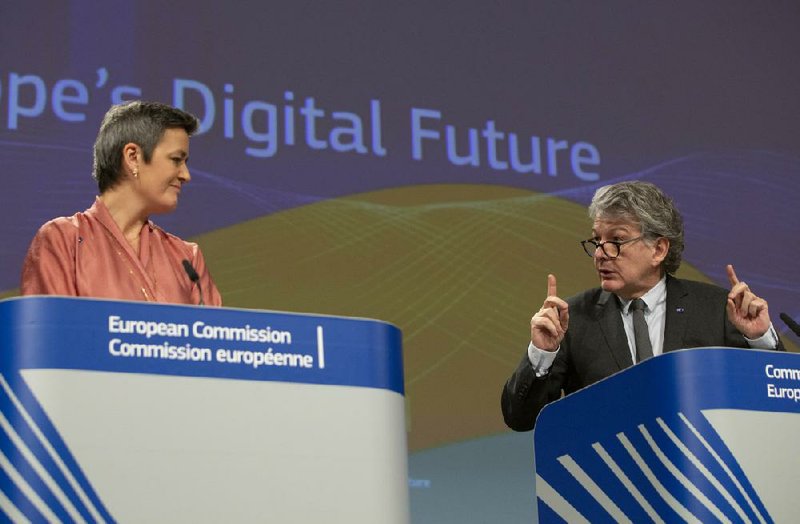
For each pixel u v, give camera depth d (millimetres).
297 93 4789
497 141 5090
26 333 1533
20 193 4266
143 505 1524
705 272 5312
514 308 4895
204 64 4656
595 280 5098
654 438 1850
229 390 1600
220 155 4586
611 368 2682
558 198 5129
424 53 5059
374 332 1714
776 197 5562
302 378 1645
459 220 4918
